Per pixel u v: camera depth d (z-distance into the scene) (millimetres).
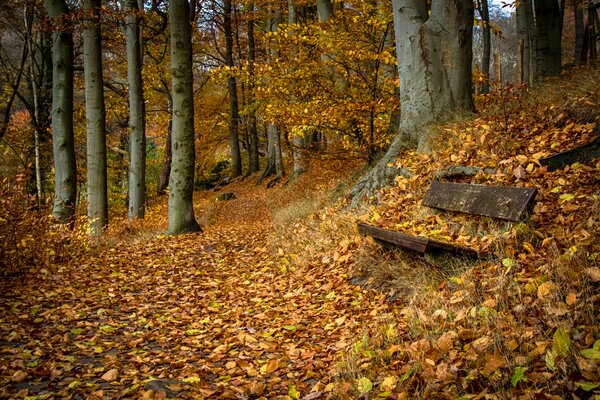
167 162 26969
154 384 2994
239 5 24062
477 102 8523
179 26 9523
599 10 20047
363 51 8055
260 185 23047
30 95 18734
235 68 8703
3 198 6492
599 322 2420
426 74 7305
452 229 4508
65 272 6359
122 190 24500
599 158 4355
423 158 6363
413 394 2445
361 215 6312
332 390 2789
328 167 11398
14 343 3818
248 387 3031
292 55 9125
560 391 2084
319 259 5934
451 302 3289
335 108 8430
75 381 3025
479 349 2572
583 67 9445
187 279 6277
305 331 4031
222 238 9273
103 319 4609
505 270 3348
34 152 17266
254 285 5754
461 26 7160
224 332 4238
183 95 9750
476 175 5195
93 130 10805
